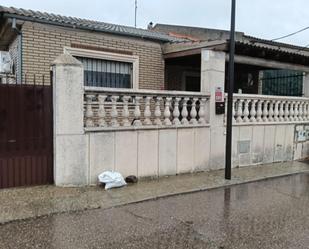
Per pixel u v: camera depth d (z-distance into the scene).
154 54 10.19
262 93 14.16
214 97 7.86
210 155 7.95
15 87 5.90
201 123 7.78
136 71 9.84
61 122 6.04
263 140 8.94
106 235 4.26
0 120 5.82
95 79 9.21
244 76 13.30
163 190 6.27
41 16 8.29
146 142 6.98
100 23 10.23
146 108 6.98
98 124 6.48
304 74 10.83
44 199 5.47
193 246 3.99
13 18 7.71
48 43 8.34
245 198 6.01
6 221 4.61
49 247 3.90
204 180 7.07
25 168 6.06
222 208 5.42
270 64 9.74
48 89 6.14
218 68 7.88
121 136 6.66
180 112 7.61
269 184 7.07
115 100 6.59
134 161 6.86
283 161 9.44
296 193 6.40
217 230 4.49
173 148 7.37
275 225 4.70
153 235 4.29
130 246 3.96
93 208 5.22
